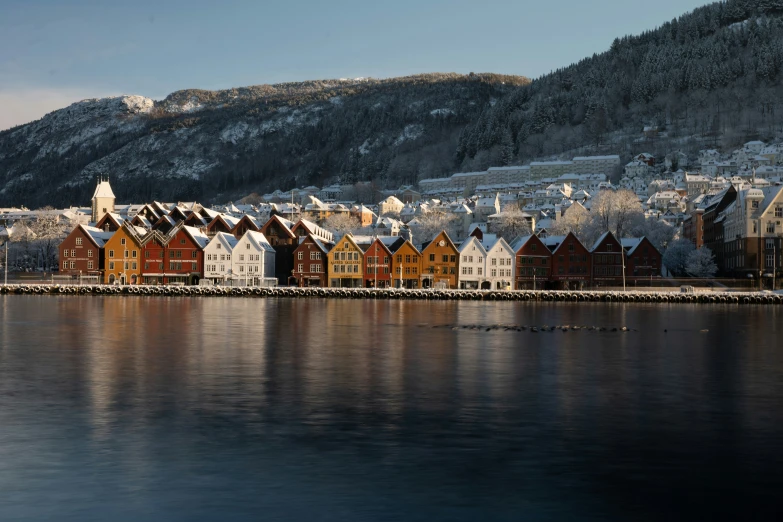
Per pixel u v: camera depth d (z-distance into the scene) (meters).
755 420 53.38
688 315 142.75
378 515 35.62
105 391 61.62
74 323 116.56
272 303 166.00
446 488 38.94
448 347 91.00
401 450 45.19
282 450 45.03
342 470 41.50
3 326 111.69
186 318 126.00
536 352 87.31
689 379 70.00
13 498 37.50
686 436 48.84
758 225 198.12
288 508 36.34
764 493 38.59
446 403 58.06
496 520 35.22
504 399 59.81
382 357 82.06
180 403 57.25
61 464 42.34
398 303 169.62
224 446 45.81
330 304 164.38
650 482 40.06
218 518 35.31
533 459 43.66
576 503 37.19
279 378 68.19
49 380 66.50
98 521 35.06
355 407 56.34
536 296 185.00
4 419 52.00
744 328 117.44
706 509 36.66
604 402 59.09
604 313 145.62
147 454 44.12
